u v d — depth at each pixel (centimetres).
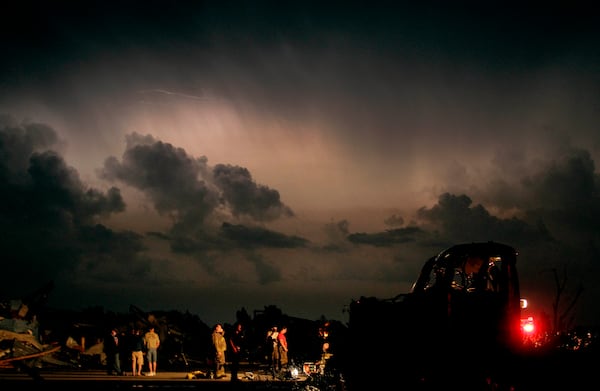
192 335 3962
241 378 2420
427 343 1191
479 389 1110
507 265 1200
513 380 1045
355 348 1370
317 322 3300
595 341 998
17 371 2266
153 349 2508
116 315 3716
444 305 1184
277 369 2692
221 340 2409
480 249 1199
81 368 2809
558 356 1011
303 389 1839
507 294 1184
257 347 3538
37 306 2688
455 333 1170
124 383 1973
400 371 1226
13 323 2481
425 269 1340
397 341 1253
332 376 1736
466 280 1244
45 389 1686
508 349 1107
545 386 990
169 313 4228
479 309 1179
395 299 1326
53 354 2847
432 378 1164
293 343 3375
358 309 1373
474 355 1144
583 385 943
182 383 2080
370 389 1278
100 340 3266
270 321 3644
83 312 3788
